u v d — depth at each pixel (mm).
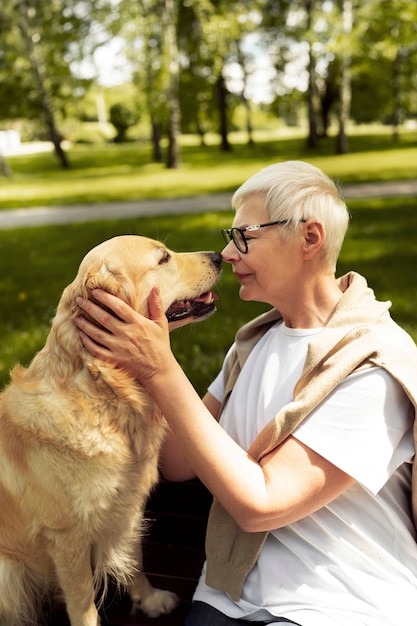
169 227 11047
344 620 1552
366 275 6820
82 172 25266
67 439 1938
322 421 1570
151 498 2533
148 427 2039
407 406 1582
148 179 20609
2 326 6125
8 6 24875
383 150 24859
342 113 24406
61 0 23000
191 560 2520
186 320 2320
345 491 1643
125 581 2213
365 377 1565
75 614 2123
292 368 1784
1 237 11609
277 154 26875
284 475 1563
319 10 22406
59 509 1991
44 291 7398
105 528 2070
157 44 22344
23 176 25156
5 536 2133
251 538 1698
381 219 10312
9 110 27828
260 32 26875
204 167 23422
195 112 30969
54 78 26734
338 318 1672
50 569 2178
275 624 1584
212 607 1760
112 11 21500
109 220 12594
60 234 11383
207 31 21828
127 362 1689
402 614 1564
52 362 2016
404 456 1575
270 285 1794
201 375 4402
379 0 21609
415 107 42781
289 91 28766
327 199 1727
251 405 1861
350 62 24641
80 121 33469
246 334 2014
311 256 1743
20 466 2012
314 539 1636
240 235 1773
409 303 5684
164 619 2262
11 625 2223
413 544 1666
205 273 2299
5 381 4730
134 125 45875
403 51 28375
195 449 1585
